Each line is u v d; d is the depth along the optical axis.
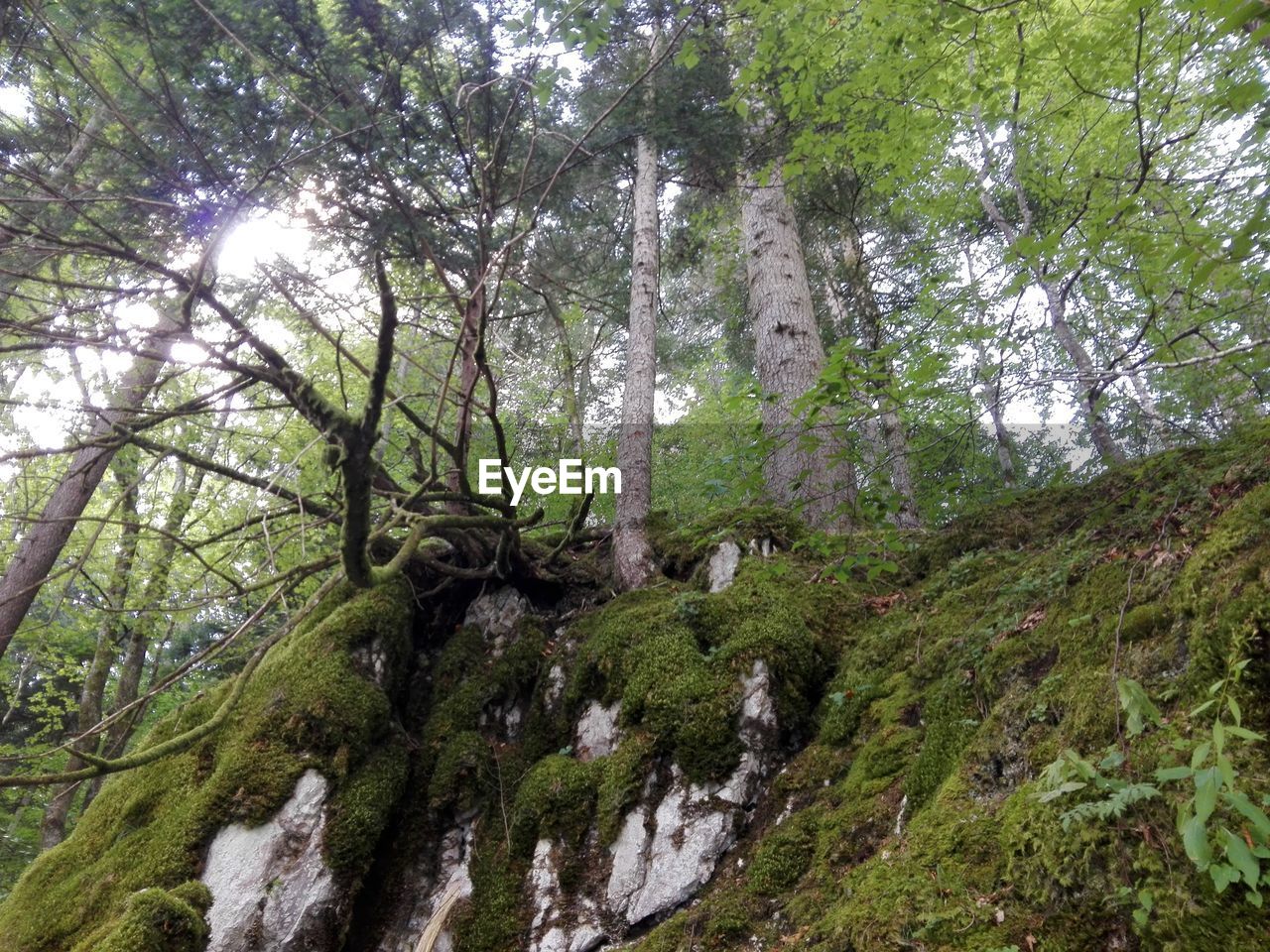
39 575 7.14
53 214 5.08
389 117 5.43
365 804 5.00
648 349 7.78
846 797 4.06
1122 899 2.32
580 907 4.42
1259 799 2.21
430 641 6.67
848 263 11.85
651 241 8.29
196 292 3.64
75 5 4.82
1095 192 5.06
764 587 5.64
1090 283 7.18
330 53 5.45
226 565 5.01
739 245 11.94
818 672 5.14
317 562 4.61
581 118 8.76
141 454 8.41
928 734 3.92
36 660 10.25
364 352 9.69
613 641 5.59
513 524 5.84
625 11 7.66
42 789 11.41
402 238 6.04
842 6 5.57
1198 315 3.98
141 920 4.20
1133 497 4.65
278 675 5.62
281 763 5.00
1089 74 5.62
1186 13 4.09
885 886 3.10
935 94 5.66
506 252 4.32
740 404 4.54
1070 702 3.22
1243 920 2.06
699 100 7.83
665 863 4.36
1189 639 2.93
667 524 7.34
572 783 4.93
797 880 3.85
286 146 5.52
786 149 8.40
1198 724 2.59
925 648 4.64
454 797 5.28
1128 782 2.45
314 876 4.65
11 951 4.50
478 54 5.43
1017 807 2.95
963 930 2.68
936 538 5.96
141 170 4.90
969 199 7.80
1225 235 3.24
